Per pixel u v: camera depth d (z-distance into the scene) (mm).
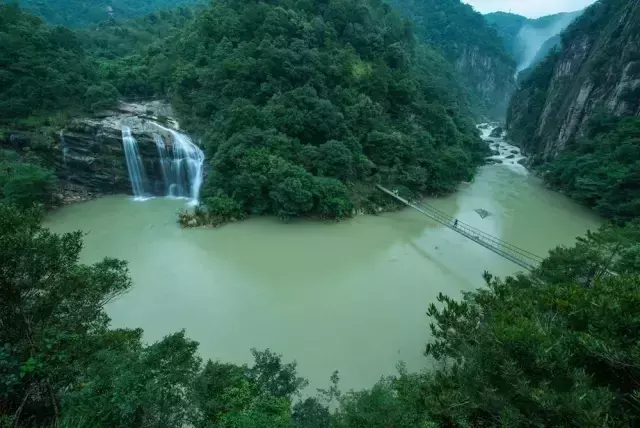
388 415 10086
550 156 59781
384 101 49750
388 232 33469
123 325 20172
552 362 8977
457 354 13523
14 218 8680
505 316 11094
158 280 24594
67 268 9570
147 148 40656
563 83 68375
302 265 27125
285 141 36875
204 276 25250
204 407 9867
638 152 39594
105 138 40062
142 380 8891
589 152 48406
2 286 8203
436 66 92688
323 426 10898
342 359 18156
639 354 7766
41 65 41531
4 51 40625
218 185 36219
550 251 18703
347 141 40156
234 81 43562
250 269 26375
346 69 47656
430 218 37188
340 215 35031
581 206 43188
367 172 40219
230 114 39812
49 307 9258
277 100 40500
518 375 9016
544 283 17594
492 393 9414
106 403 8359
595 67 56250
